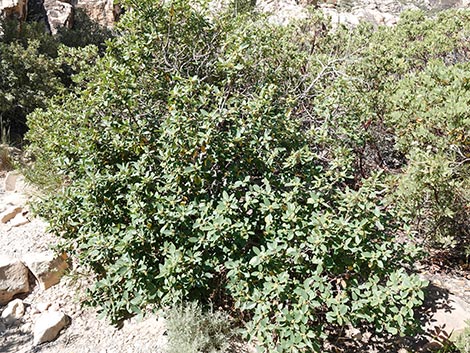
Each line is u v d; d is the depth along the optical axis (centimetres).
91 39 868
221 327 276
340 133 334
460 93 332
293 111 366
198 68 358
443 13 697
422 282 244
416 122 365
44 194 442
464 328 279
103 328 302
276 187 284
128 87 297
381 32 658
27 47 712
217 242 257
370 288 269
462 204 349
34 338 292
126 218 297
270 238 264
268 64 387
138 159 296
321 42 556
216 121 267
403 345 284
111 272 282
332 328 295
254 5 764
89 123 319
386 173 445
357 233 242
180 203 268
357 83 447
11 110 617
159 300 277
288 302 266
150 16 343
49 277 339
